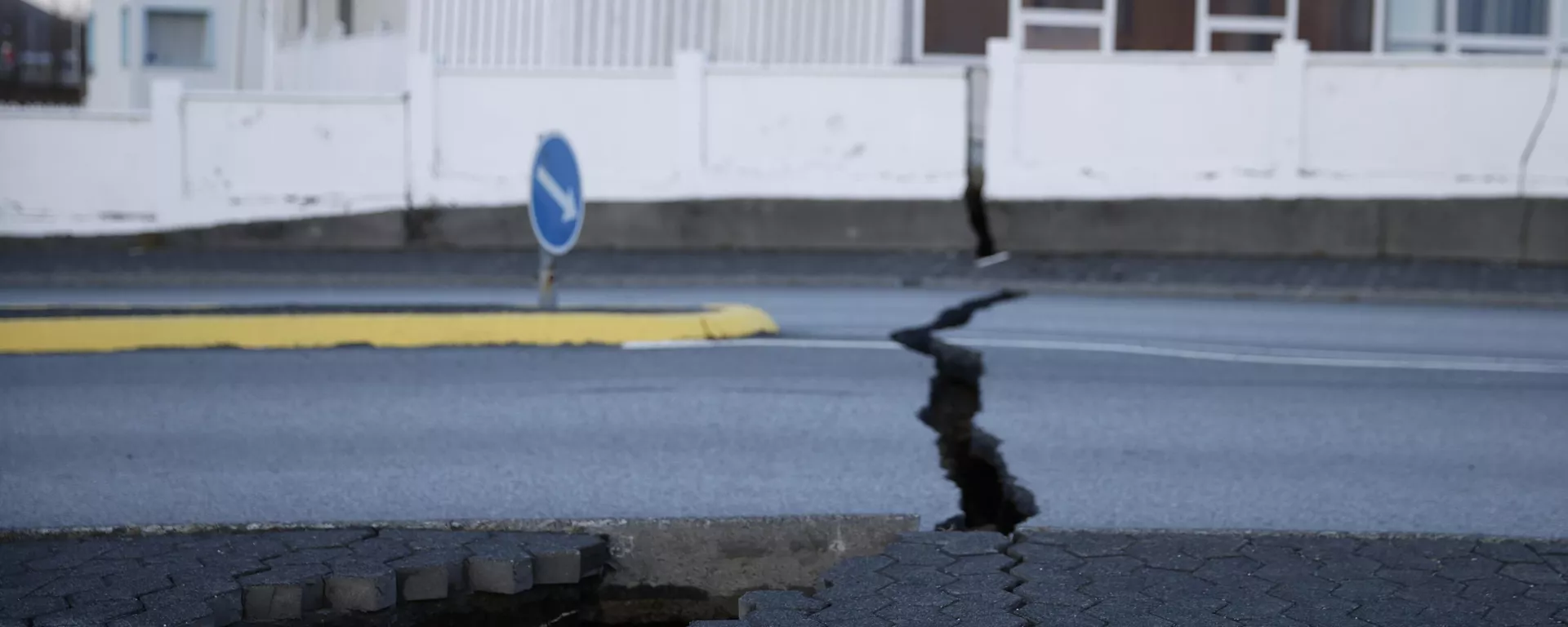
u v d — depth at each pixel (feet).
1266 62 50.24
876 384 25.17
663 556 15.06
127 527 15.08
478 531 14.85
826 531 15.26
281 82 77.71
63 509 16.33
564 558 13.98
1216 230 50.88
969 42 59.21
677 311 30.66
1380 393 25.45
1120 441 21.01
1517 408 24.12
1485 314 39.14
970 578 13.16
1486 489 18.30
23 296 40.32
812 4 57.77
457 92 52.80
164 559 13.41
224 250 53.06
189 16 89.25
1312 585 13.11
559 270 47.03
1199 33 60.03
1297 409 23.76
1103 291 44.16
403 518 15.89
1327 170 50.37
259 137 53.31
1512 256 49.60
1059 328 33.96
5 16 176.04
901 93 51.62
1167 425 22.26
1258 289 43.27
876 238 52.01
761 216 52.19
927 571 13.35
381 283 45.21
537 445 20.04
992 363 27.99
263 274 45.65
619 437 20.61
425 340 28.86
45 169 53.47
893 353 28.73
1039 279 45.60
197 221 53.57
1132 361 28.60
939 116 51.65
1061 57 50.85
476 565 13.55
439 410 22.44
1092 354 29.45
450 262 49.19
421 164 52.95
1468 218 49.80
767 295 42.14
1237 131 50.60
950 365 27.78
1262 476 18.88
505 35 59.31
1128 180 51.06
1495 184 49.65
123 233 53.62
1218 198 50.80
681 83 51.93
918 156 51.78
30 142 53.31
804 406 23.09
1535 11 61.31
